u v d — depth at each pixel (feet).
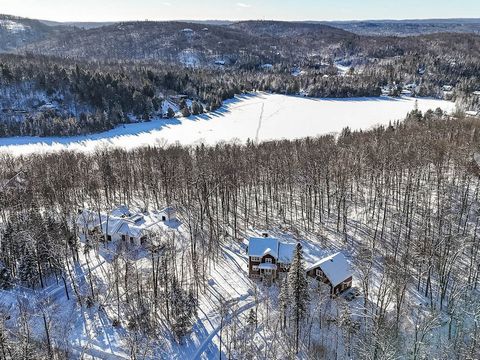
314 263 240.73
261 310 216.13
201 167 337.52
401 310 197.67
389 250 257.14
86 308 221.66
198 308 219.20
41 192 328.08
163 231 299.58
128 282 231.91
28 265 237.45
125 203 363.15
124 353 190.90
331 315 205.67
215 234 283.79
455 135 386.93
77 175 370.94
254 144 486.79
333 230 291.79
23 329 183.11
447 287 220.02
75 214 303.48
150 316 209.87
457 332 185.57
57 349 186.50
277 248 241.76
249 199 343.67
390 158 339.77
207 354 191.11
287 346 192.34
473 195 306.14
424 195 290.15
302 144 435.94
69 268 241.96
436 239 248.32
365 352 167.43
